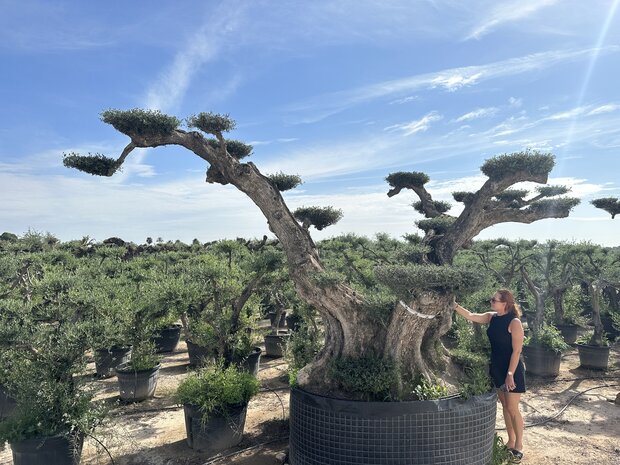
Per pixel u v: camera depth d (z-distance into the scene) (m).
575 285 15.11
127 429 6.39
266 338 10.97
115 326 6.40
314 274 5.28
